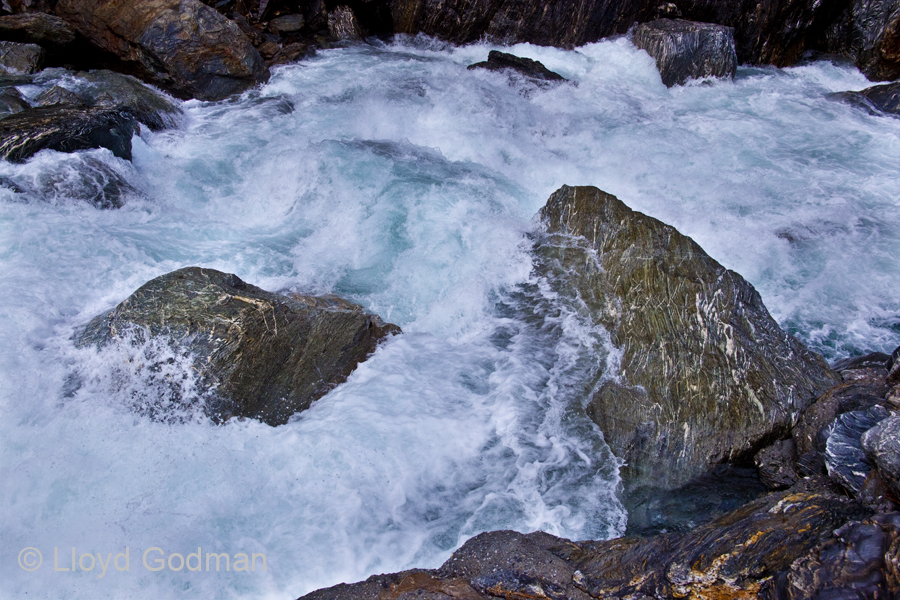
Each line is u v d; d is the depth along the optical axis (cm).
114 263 603
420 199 740
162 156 878
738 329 511
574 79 1295
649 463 453
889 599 245
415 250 682
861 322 636
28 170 693
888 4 1388
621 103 1172
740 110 1170
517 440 467
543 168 904
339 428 459
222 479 412
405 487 426
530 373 524
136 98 959
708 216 795
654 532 408
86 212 697
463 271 653
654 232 596
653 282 556
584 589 329
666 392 482
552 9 1428
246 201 802
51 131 732
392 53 1425
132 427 435
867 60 1438
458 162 879
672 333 518
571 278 602
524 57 1353
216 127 995
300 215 767
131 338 468
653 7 1449
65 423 427
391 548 387
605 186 873
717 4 1455
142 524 377
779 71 1463
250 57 1130
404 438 457
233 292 504
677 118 1119
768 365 487
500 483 436
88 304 549
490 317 605
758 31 1462
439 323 611
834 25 1500
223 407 456
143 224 701
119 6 1068
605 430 474
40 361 468
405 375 522
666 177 888
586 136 1017
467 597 327
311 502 409
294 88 1164
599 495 431
